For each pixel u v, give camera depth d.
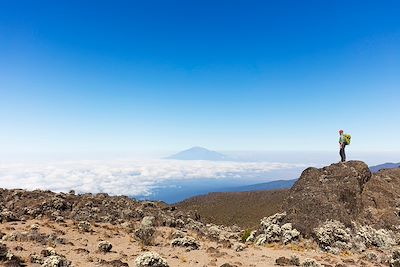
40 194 45.22
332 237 31.81
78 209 41.44
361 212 36.28
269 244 32.88
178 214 47.44
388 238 32.66
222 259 25.42
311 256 28.06
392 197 37.50
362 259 27.91
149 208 47.94
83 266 21.31
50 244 26.78
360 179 38.91
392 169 42.97
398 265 25.34
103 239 31.28
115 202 47.56
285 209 38.19
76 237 30.69
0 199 41.81
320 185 38.53
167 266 21.70
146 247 29.30
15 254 22.45
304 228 33.94
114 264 21.81
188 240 30.22
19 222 34.16
